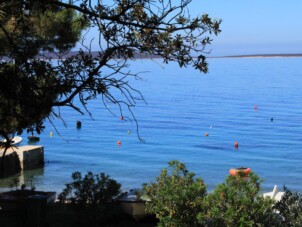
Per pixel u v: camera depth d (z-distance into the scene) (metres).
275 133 52.12
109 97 4.80
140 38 4.74
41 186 26.27
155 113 68.62
